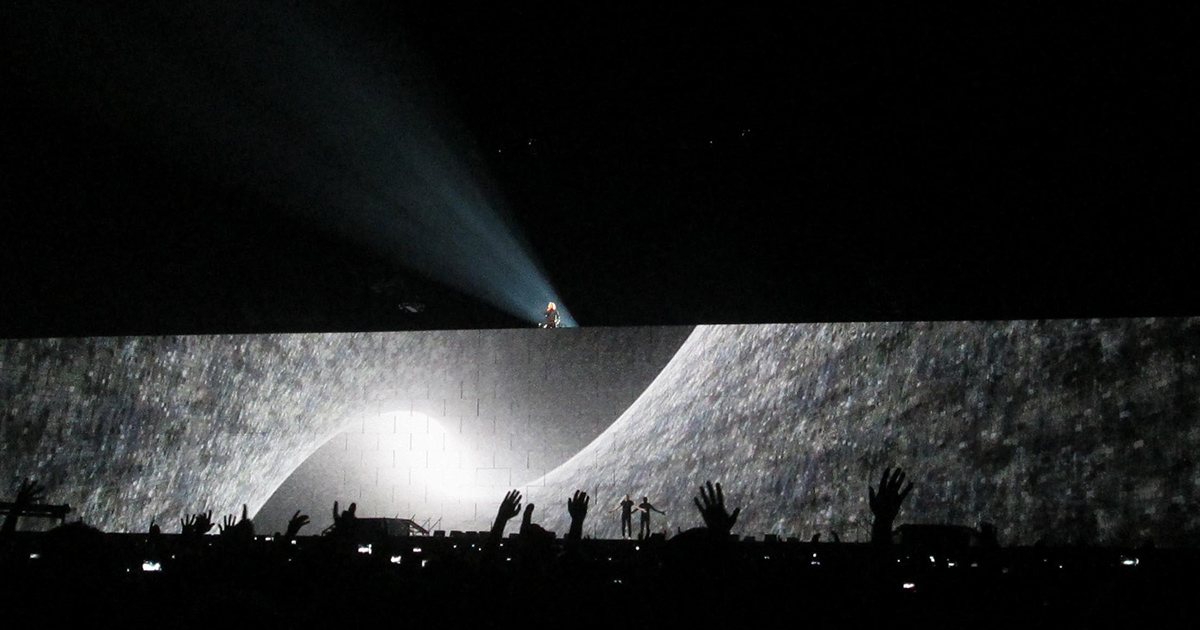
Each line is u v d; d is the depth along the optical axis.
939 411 15.47
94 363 19.14
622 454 26.11
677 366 28.39
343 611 3.88
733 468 20.98
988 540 4.98
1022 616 3.98
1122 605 3.84
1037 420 13.45
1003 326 14.55
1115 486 11.98
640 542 6.16
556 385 30.78
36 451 18.00
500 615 3.97
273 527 28.39
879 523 3.93
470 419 30.77
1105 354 12.65
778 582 3.77
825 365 19.28
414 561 5.55
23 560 3.38
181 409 21.12
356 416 27.80
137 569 5.24
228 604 2.58
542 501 27.39
